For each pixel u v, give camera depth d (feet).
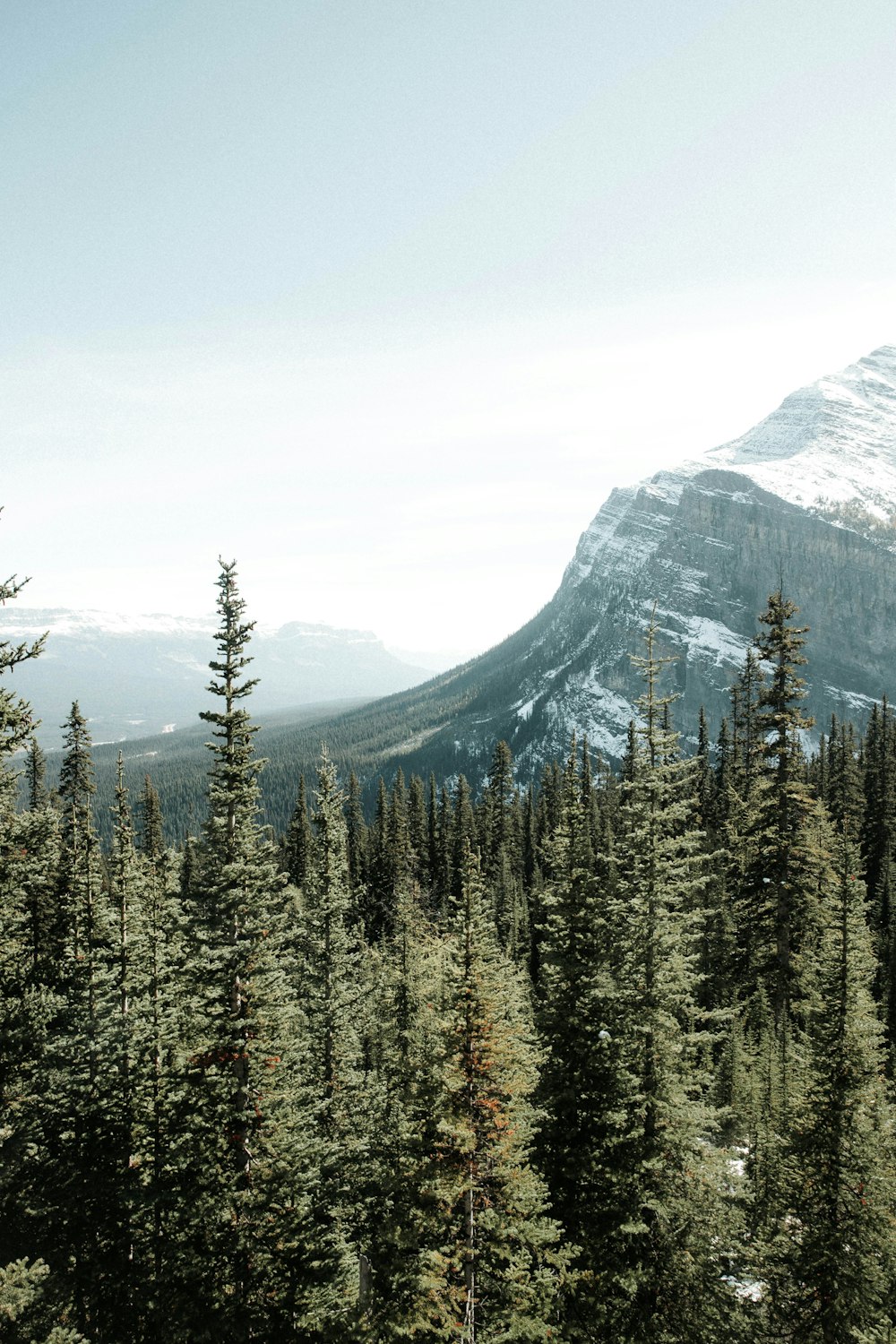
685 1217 63.57
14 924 90.99
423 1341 53.21
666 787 71.26
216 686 70.38
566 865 76.48
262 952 68.44
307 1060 87.20
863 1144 64.39
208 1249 67.00
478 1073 55.16
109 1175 78.95
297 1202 69.05
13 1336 53.16
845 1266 61.31
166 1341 65.05
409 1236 54.75
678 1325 61.52
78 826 141.90
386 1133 83.51
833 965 70.03
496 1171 54.19
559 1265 55.57
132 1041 82.89
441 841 313.53
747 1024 127.44
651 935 68.28
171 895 96.22
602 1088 67.31
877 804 226.58
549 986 72.95
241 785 69.87
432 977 104.88
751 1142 99.60
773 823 97.14
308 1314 63.62
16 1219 78.02
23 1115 80.84
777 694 97.86
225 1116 65.67
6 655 47.24
